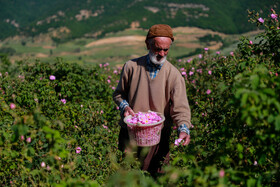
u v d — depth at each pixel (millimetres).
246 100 1363
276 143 1663
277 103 1351
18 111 3387
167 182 1601
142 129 2242
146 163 2510
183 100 2412
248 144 1836
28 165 1985
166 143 2572
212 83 5102
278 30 2773
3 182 2045
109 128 4004
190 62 6484
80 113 3781
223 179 1288
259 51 2852
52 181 1754
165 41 2271
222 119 2744
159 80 2396
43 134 1772
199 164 1739
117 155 2559
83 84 5555
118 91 2631
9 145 2020
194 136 2484
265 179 1515
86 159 2656
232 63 3137
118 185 1374
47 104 3959
